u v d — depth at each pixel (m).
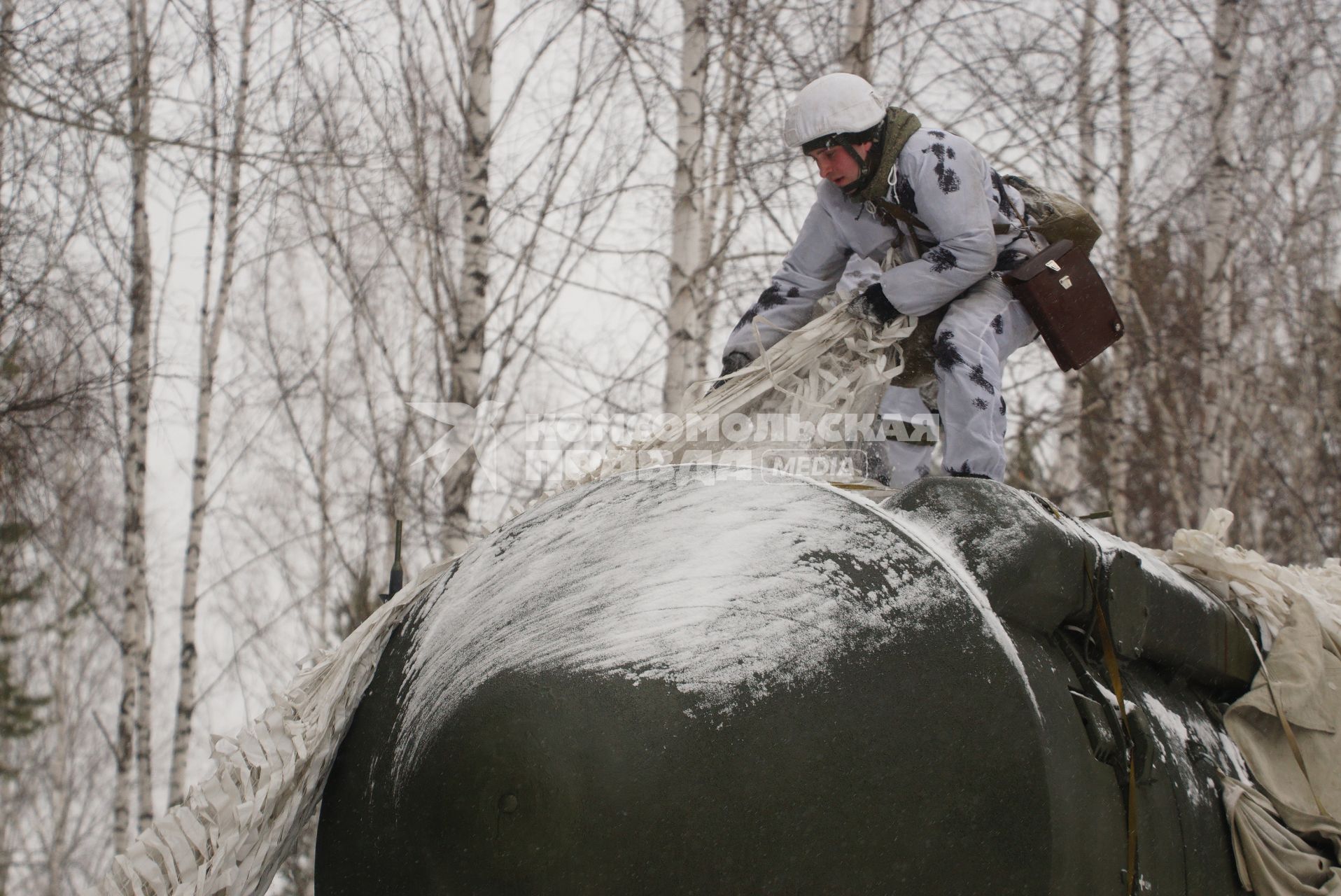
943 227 3.50
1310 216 15.57
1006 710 2.27
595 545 2.50
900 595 2.34
